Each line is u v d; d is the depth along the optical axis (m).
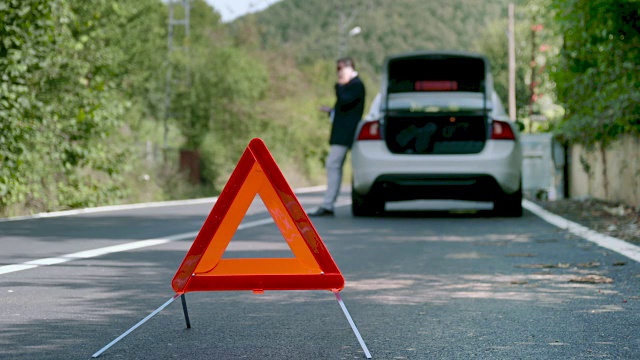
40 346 4.57
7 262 8.01
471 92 13.33
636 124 12.02
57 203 16.61
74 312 5.56
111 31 21.95
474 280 6.90
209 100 36.53
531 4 13.07
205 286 4.36
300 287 4.34
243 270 4.56
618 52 11.07
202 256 4.37
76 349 4.51
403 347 4.57
